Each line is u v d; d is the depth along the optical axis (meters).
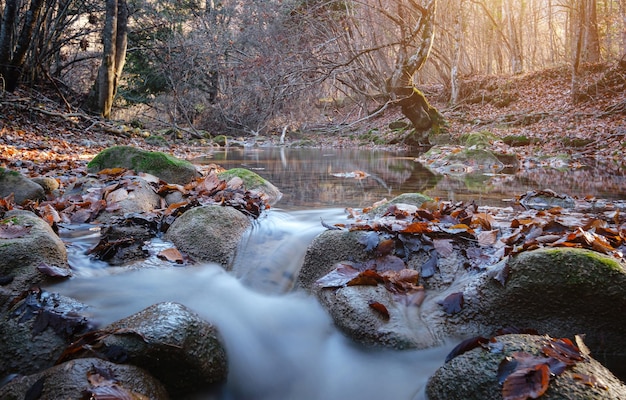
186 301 2.88
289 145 20.09
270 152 14.93
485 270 2.80
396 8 20.05
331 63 16.83
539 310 2.50
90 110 19.09
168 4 27.81
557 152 12.43
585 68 22.94
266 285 3.25
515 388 1.84
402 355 2.42
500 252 3.00
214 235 3.63
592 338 2.43
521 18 31.78
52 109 16.36
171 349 2.18
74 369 1.95
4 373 2.27
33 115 14.37
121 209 4.34
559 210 4.61
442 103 27.14
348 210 4.65
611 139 12.89
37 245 2.96
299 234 3.84
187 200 4.71
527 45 36.50
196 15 27.55
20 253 2.86
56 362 2.16
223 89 25.28
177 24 28.17
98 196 4.62
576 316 2.45
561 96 21.52
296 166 9.74
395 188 6.48
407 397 2.26
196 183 5.54
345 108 30.91
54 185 5.32
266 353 2.66
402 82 16.53
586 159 11.34
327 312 2.76
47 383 1.90
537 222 3.60
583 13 20.69
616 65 20.52
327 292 2.84
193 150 15.55
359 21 19.97
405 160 11.54
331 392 2.46
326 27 19.48
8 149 8.98
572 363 1.90
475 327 2.57
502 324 2.54
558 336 2.46
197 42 24.56
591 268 2.43
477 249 3.09
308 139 23.27
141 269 3.18
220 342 2.46
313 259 3.21
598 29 26.75
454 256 3.01
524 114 19.75
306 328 2.81
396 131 20.38
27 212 3.51
